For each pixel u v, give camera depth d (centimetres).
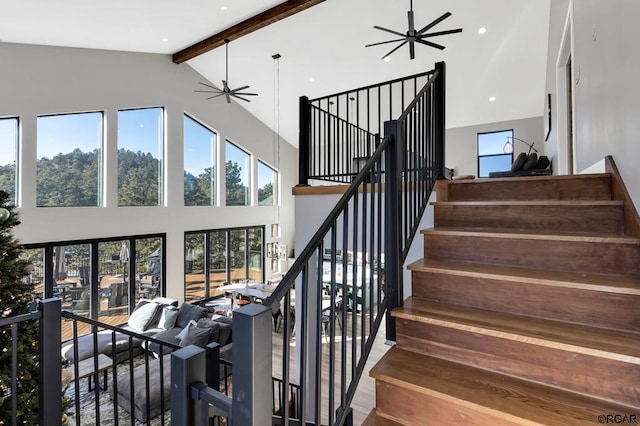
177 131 780
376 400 138
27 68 557
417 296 177
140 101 709
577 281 141
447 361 144
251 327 81
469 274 162
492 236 178
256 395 81
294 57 703
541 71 714
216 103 871
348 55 685
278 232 1075
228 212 912
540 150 870
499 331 133
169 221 770
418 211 211
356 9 564
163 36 604
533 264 171
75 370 193
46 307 178
